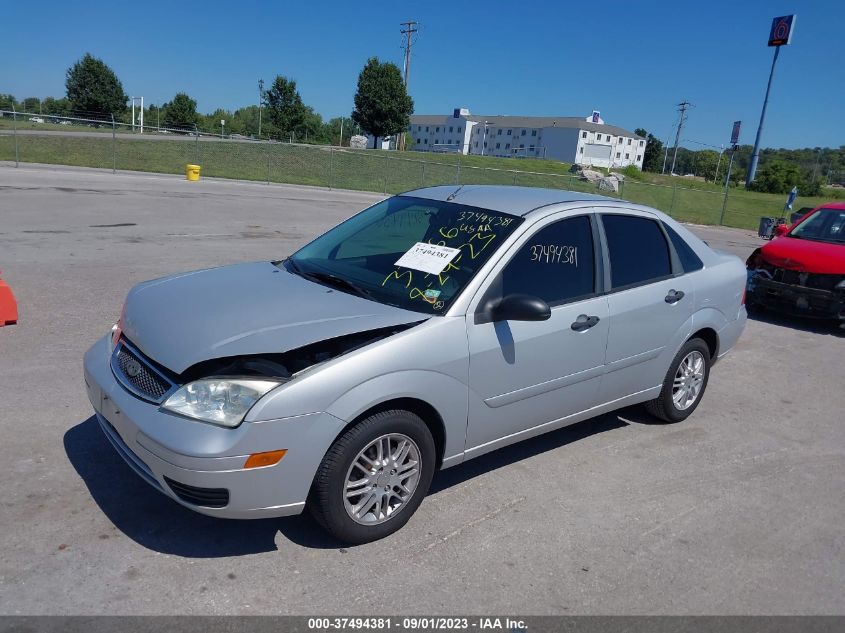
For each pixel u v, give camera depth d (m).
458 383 3.54
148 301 3.73
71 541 3.24
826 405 6.18
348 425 3.18
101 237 11.69
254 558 3.24
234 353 3.06
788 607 3.22
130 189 20.75
